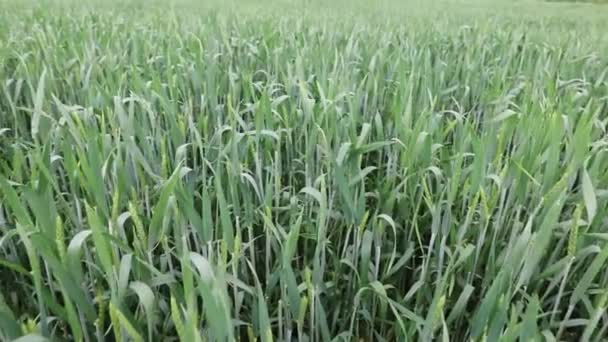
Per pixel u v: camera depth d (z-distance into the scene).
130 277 1.60
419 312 1.71
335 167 1.53
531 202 1.77
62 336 1.64
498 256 1.73
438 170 1.78
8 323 1.10
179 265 1.89
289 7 9.15
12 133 3.03
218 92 3.06
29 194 1.19
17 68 3.00
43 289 1.19
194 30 4.93
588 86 3.42
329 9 8.83
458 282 1.77
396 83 3.04
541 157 1.73
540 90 3.02
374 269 1.87
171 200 1.45
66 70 3.25
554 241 1.82
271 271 2.01
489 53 4.34
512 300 1.70
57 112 2.87
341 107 2.61
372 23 6.25
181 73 3.24
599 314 1.24
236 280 1.38
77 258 1.19
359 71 3.48
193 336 0.92
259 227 2.09
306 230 1.91
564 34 5.83
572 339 1.89
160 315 1.64
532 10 11.59
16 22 5.28
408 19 6.97
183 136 2.06
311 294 1.31
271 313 1.82
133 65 2.91
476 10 10.33
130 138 1.73
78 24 5.07
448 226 1.61
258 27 5.07
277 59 3.45
